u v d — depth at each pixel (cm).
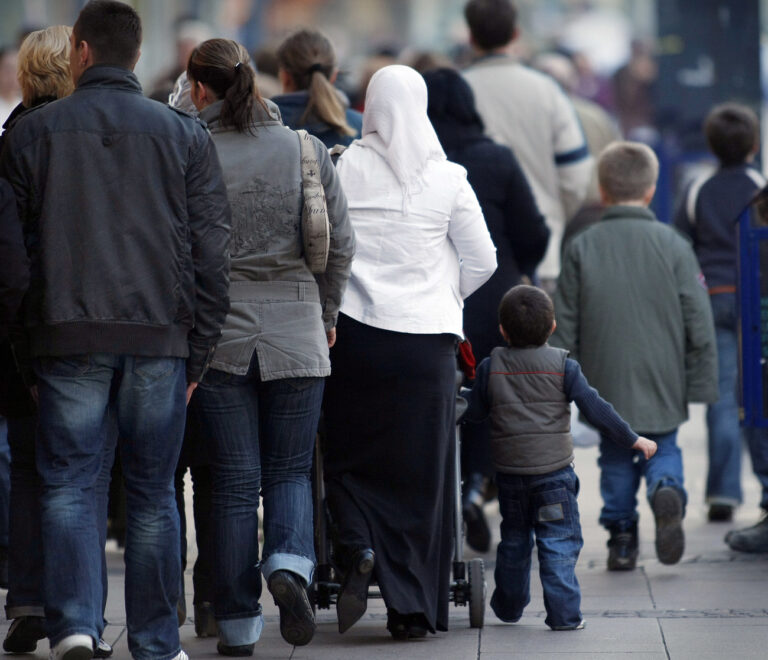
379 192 1862
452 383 1869
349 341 1841
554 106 2781
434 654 1795
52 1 6481
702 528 2723
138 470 1608
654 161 2461
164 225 1571
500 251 2389
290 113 2286
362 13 10506
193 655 1797
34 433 1764
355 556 1786
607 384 2395
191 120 1609
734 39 4131
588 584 2241
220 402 1725
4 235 1528
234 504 1748
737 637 1866
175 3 7981
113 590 2227
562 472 1939
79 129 1571
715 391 2411
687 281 2409
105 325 1555
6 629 1938
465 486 2488
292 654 1808
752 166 2947
